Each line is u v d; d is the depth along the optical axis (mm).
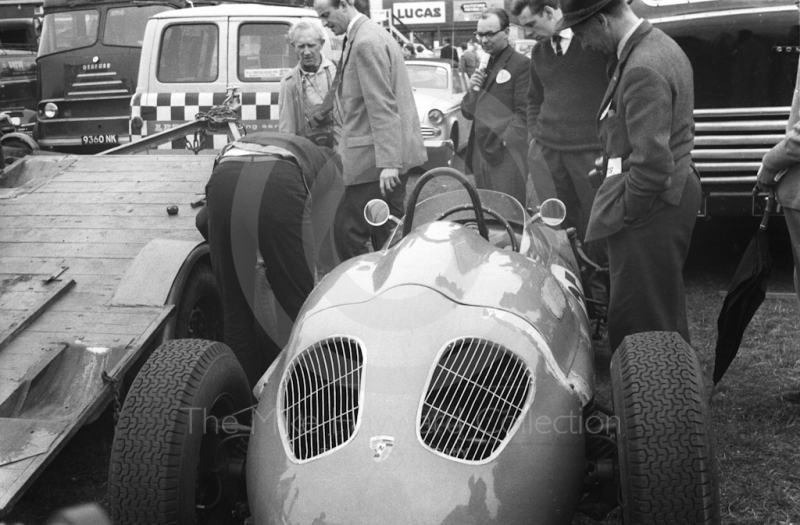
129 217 4508
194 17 8578
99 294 3867
